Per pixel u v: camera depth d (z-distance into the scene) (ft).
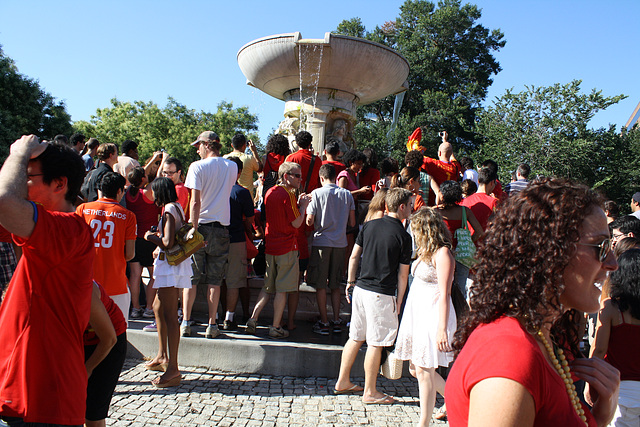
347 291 14.52
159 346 15.44
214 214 16.22
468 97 110.11
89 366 8.00
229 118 132.77
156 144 123.44
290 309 18.10
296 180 16.69
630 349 8.75
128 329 16.96
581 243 3.82
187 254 13.89
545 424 3.39
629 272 8.82
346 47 28.71
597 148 84.89
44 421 6.32
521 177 25.25
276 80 32.17
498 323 3.75
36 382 6.33
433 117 100.73
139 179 18.98
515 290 3.72
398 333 12.82
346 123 32.86
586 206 3.85
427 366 11.56
